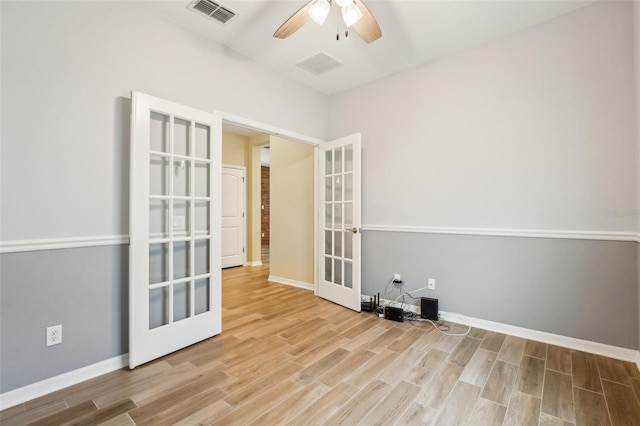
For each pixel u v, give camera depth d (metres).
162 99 2.27
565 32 2.42
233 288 4.34
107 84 2.10
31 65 1.79
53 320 1.86
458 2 2.27
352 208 3.56
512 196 2.66
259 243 6.30
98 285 2.05
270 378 1.97
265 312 3.29
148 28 2.31
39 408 1.67
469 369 2.07
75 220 1.95
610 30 2.25
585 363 2.14
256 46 2.86
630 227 2.19
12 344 1.73
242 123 2.99
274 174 4.77
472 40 2.77
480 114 2.83
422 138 3.19
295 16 1.96
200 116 2.53
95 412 1.63
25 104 1.77
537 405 1.68
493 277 2.76
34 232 1.80
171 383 1.91
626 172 2.20
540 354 2.29
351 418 1.58
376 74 3.42
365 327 2.85
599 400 1.72
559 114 2.45
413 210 3.25
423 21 2.49
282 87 3.39
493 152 2.76
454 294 2.98
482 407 1.67
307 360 2.21
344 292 3.48
